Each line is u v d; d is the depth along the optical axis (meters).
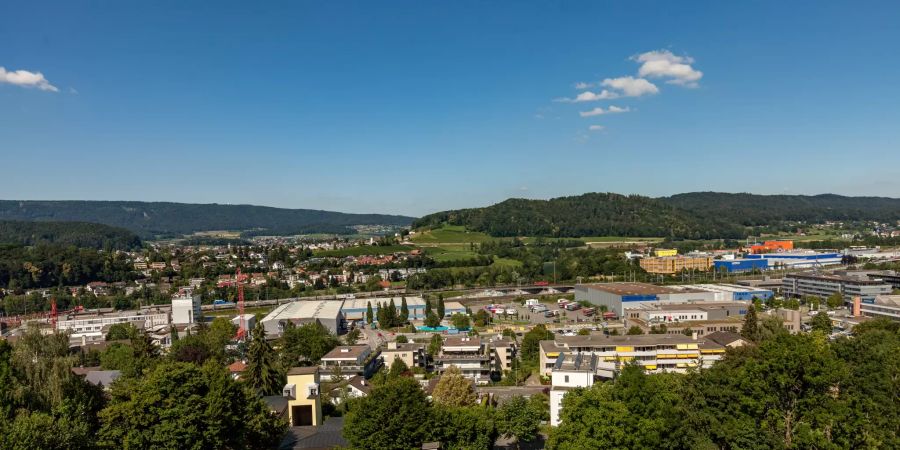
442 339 188.25
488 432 82.31
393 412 76.88
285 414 93.12
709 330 194.12
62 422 60.75
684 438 68.06
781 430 70.69
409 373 143.75
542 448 91.12
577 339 144.75
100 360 167.00
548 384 135.00
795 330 191.88
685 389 79.69
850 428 67.19
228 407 69.69
